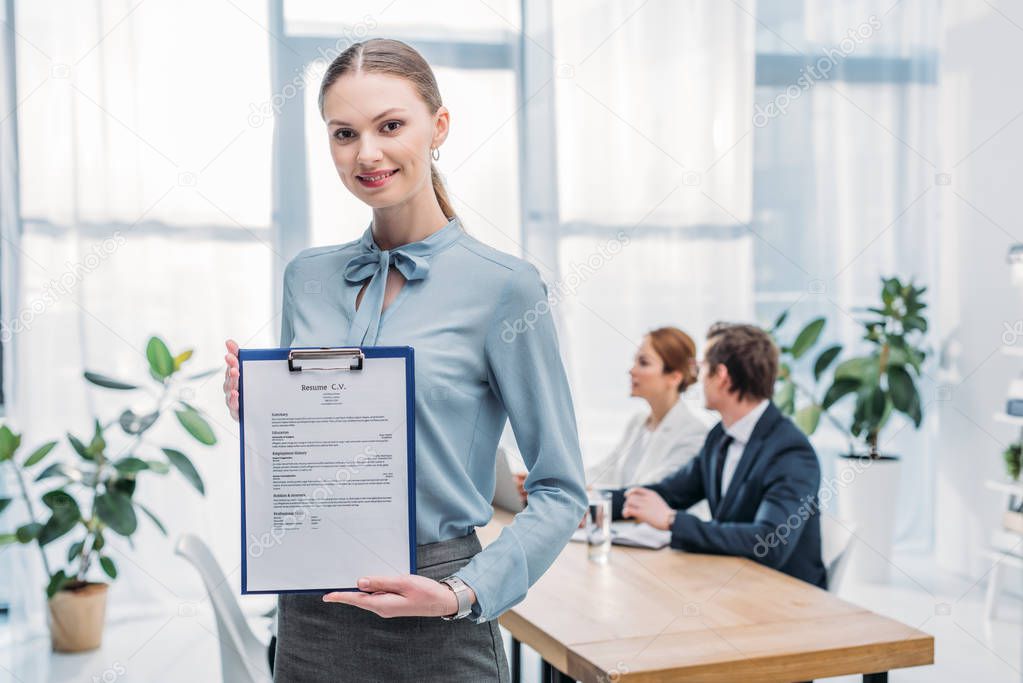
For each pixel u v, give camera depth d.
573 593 2.09
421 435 1.22
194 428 3.57
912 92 4.67
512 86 4.30
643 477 3.32
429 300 1.26
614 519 2.95
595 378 4.42
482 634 1.25
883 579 4.37
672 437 3.32
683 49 4.43
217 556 3.99
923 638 1.76
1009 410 3.94
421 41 4.20
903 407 4.31
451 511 1.24
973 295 4.49
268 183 4.03
